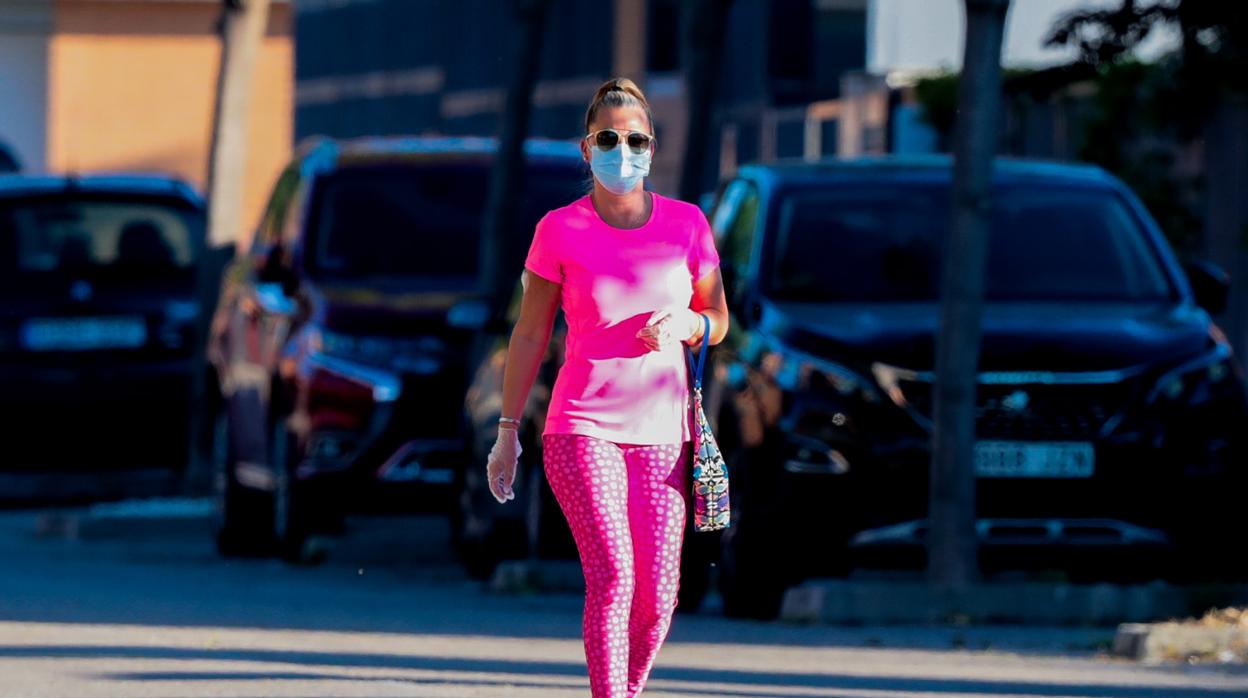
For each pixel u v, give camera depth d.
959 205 32.66
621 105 18.73
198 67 110.38
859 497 31.97
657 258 18.95
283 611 32.56
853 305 34.41
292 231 44.00
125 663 25.62
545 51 117.06
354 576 40.19
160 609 32.44
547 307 19.20
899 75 72.94
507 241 43.03
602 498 18.89
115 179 55.53
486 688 23.86
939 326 32.47
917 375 32.34
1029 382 32.72
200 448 53.78
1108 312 34.97
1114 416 32.81
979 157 32.75
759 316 33.97
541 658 26.94
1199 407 33.06
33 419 54.12
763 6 95.75
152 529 48.69
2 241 54.41
